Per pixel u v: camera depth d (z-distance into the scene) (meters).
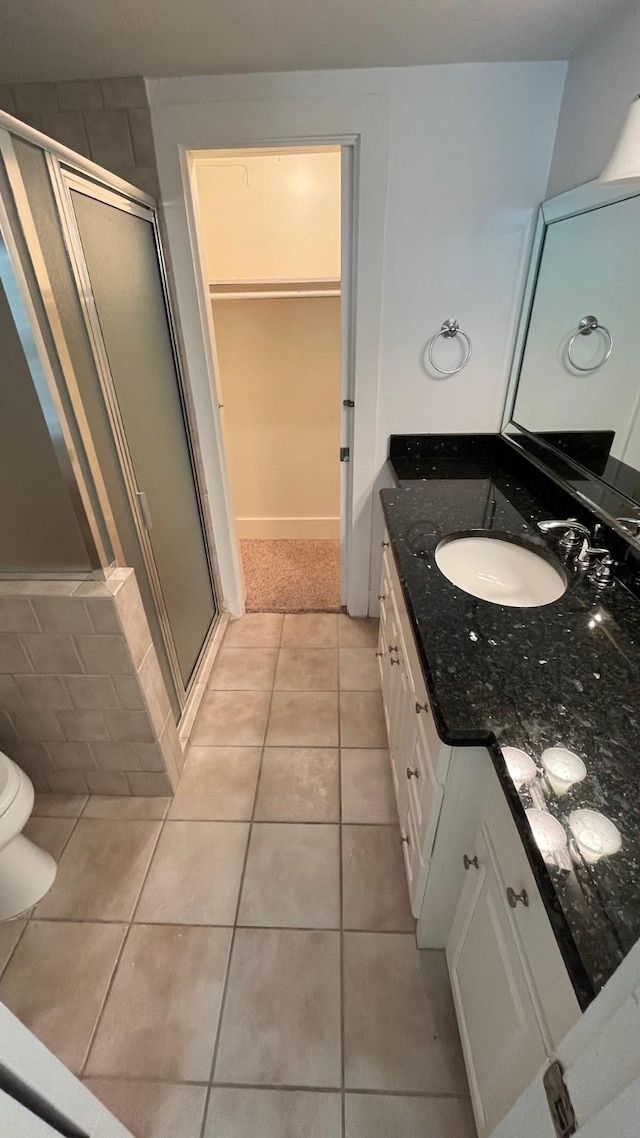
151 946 1.28
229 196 2.30
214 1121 1.01
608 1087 0.34
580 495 1.43
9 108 1.55
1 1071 0.50
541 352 1.69
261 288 2.49
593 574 1.23
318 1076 1.06
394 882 1.41
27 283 0.96
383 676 1.88
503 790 0.73
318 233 2.38
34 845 1.44
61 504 1.17
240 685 2.14
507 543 1.46
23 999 1.19
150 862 1.47
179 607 1.95
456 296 1.78
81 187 1.19
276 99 1.50
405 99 1.50
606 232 1.29
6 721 1.49
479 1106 0.92
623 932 0.53
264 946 1.28
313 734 1.90
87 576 1.28
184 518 2.01
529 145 1.55
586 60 1.34
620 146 1.03
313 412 2.90
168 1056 1.10
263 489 3.18
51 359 1.04
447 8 1.15
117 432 1.38
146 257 1.61
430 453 2.08
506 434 1.99
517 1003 0.73
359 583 2.45
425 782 1.05
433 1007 1.16
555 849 0.60
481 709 0.83
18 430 1.07
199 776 1.74
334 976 1.22
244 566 3.03
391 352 1.89
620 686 0.88
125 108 1.52
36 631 1.30
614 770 0.71
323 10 1.15
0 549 1.24
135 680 1.40
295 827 1.56
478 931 0.92
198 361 1.92
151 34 1.23
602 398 1.33
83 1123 0.63
